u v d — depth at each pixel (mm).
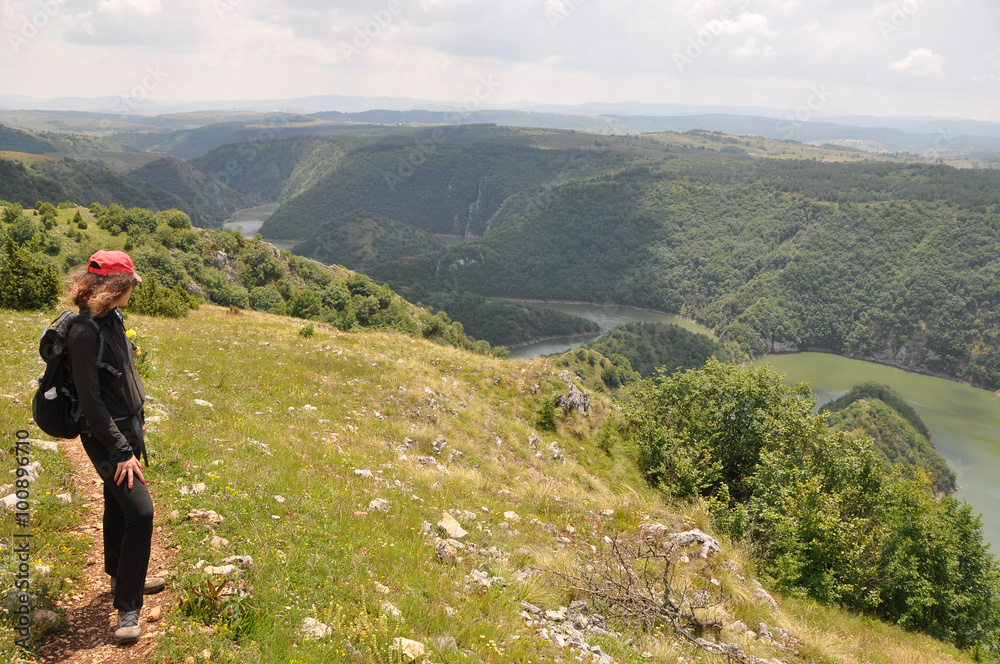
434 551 6906
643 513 12484
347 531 6477
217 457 7641
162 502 5480
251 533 5406
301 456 9664
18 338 14078
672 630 7113
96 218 122812
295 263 152125
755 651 7375
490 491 12070
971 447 167750
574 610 6832
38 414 3209
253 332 25047
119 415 3434
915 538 16453
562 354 150750
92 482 5805
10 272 20516
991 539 106375
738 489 21703
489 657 4715
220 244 136750
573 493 13406
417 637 4602
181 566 4367
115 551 3602
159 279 103438
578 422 24266
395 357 25188
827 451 18469
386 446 13289
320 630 4090
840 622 11719
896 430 141500
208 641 3559
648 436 23250
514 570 7348
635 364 195250
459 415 19469
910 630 14062
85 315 3172
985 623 15594
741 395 23297
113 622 3592
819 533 13656
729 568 10234
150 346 16750
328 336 28000
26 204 197625
